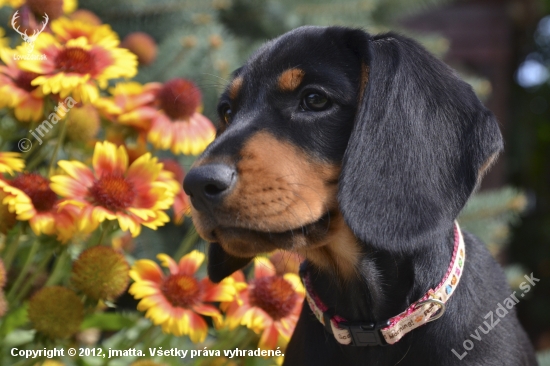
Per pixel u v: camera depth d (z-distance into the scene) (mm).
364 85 1915
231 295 2264
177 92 2547
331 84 1930
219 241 1871
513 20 7391
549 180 8461
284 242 1845
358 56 1993
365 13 4672
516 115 8438
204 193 1758
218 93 3684
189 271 2336
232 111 2105
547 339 6945
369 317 2035
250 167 1782
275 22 4617
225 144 1831
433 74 1930
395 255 1928
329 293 2104
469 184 1850
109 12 4262
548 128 8664
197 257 2381
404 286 1956
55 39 2543
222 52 3955
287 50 2023
